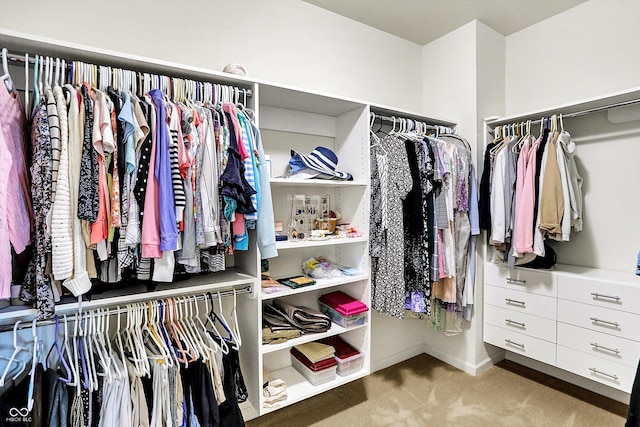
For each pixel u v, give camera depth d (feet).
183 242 4.06
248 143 4.60
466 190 7.20
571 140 7.29
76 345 3.95
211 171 4.23
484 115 7.90
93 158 3.48
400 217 6.17
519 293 7.22
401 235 6.14
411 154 6.21
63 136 3.35
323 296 6.81
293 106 6.33
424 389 7.17
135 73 4.16
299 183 5.55
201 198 4.16
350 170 6.70
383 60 8.18
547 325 6.78
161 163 3.81
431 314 7.46
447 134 7.61
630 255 6.63
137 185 3.71
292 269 6.73
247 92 4.99
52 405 3.59
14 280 3.67
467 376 7.71
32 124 3.62
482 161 7.79
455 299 7.00
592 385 7.01
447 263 6.70
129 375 4.04
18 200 3.36
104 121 3.52
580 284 6.28
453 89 8.18
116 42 4.99
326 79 7.22
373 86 8.01
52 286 3.48
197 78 4.75
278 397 5.38
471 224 7.41
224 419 4.58
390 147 6.34
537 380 7.49
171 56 5.41
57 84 3.57
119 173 3.67
